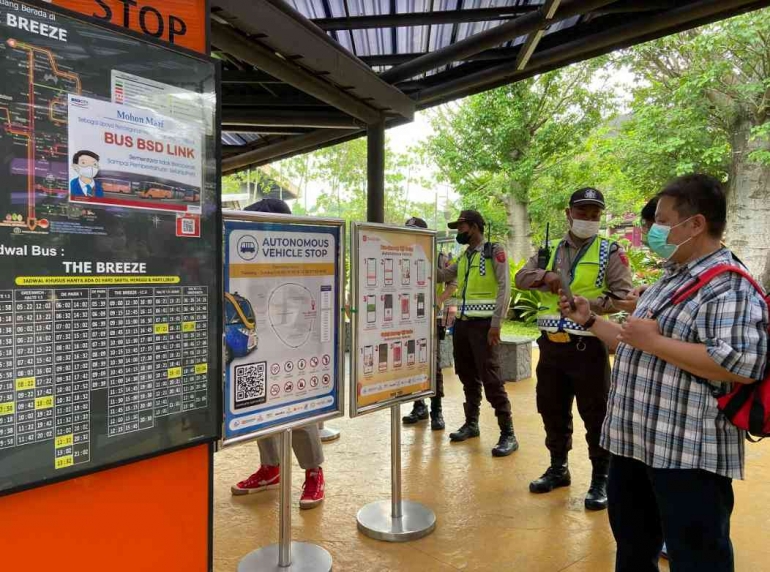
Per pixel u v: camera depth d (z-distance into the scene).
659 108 11.26
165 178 1.76
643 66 11.83
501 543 2.88
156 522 1.84
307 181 19.73
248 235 2.35
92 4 1.67
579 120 14.12
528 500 3.40
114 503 1.74
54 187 1.51
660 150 10.73
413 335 3.15
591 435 3.32
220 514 3.25
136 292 1.70
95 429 1.62
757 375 1.60
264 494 3.54
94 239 1.59
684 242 1.83
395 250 3.03
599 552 2.79
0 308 1.42
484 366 4.27
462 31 4.23
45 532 1.59
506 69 4.16
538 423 5.06
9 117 1.43
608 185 15.94
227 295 2.28
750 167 10.44
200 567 1.97
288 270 2.52
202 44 1.95
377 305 2.93
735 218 10.73
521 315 11.70
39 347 1.50
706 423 1.72
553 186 15.24
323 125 4.94
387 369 3.00
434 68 4.07
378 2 3.66
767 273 9.44
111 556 1.73
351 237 2.80
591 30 3.84
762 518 3.15
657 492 1.84
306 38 3.28
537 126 14.45
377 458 4.13
